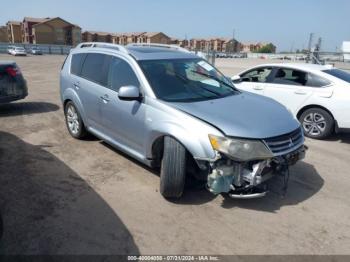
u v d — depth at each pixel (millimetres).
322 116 6598
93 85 5219
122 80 4645
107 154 5391
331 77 6598
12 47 53531
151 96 4125
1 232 2918
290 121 3965
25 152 5402
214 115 3721
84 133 5922
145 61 4570
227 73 19375
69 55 6195
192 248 3150
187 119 3699
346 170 5102
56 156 5258
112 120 4797
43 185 4262
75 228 3379
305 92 6770
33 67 24297
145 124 4129
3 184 4250
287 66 7250
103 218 3572
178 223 3531
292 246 3225
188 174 4188
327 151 6000
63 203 3840
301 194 4250
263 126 3631
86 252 3041
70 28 93812
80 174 4621
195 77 4730
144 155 4301
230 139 3430
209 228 3463
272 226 3535
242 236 3350
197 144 3541
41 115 8047
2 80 7859
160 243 3205
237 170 3537
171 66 4684
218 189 3525
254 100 4496
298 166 5195
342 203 4070
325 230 3500
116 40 106250
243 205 3924
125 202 3908
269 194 4203
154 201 3949
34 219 3504
